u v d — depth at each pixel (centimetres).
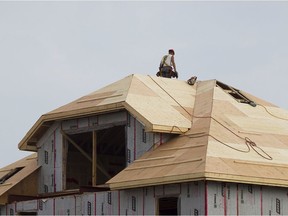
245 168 3394
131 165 3609
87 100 4028
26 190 4216
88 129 3997
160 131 3622
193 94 4094
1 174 4506
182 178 3294
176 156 3494
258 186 3462
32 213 4116
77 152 4347
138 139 3753
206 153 3391
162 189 3469
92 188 3906
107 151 4391
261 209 3453
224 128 3691
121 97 3838
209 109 3838
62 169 4112
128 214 3591
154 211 3481
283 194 3541
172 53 4347
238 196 3394
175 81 4181
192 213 3344
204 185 3316
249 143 3644
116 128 4166
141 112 3681
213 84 4138
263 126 3878
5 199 4175
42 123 4144
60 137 4134
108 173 4347
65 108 4059
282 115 4128
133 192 3581
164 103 3859
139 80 4038
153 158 3575
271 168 3488
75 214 3847
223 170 3294
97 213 3741
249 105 4066
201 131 3628
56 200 3944
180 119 3741
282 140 3812
